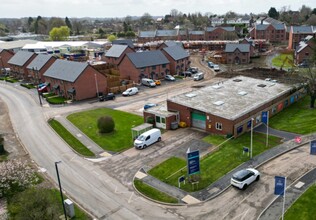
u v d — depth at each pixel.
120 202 30.56
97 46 150.12
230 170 35.00
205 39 175.75
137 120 54.03
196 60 122.69
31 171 35.59
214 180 33.19
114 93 74.62
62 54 136.25
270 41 171.12
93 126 51.84
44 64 86.25
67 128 51.66
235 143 41.91
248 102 49.72
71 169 37.81
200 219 27.25
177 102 49.97
